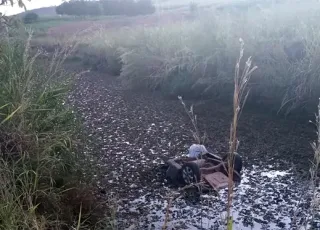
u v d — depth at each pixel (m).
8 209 4.45
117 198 7.14
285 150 9.87
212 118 13.52
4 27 7.23
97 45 26.64
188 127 12.39
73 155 6.08
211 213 6.58
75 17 29.89
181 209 6.75
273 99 13.55
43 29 20.14
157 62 19.11
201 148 8.20
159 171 8.54
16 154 5.29
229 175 2.84
